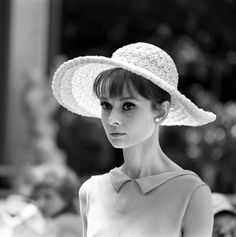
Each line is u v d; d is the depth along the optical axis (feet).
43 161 48.55
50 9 54.13
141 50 11.74
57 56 58.29
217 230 16.53
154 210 11.64
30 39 51.21
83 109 13.39
